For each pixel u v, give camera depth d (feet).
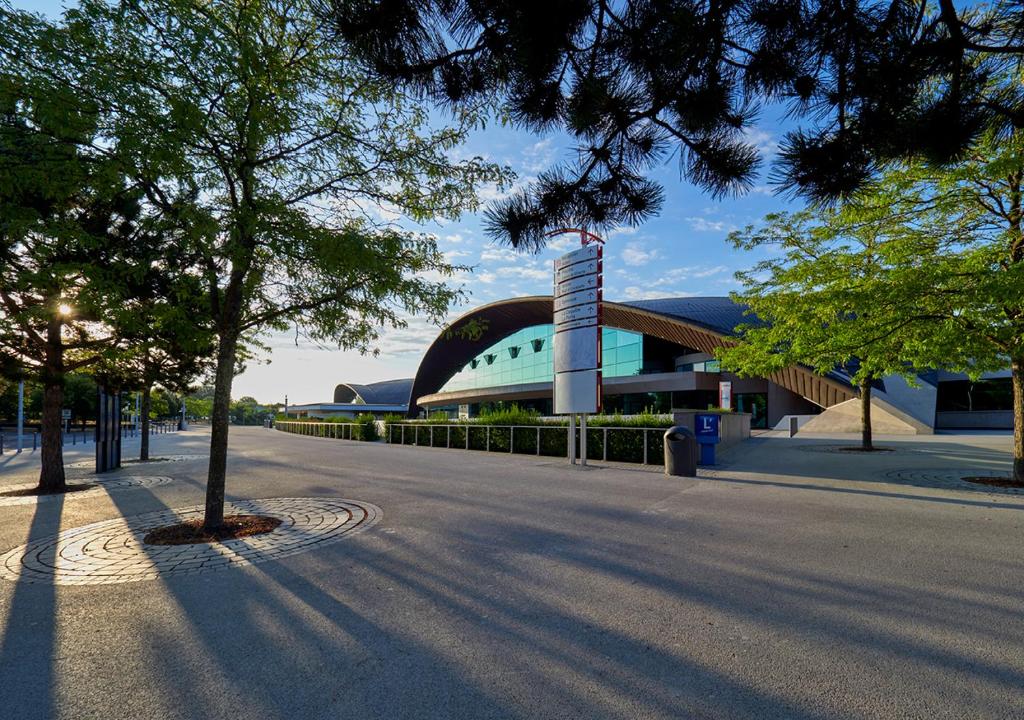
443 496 29.73
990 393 106.32
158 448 86.22
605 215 12.73
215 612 13.33
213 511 21.98
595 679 9.90
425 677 10.05
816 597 13.82
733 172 10.92
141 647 11.42
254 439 119.24
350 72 18.85
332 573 16.29
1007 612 12.76
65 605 13.91
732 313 120.88
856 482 33.40
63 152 17.74
